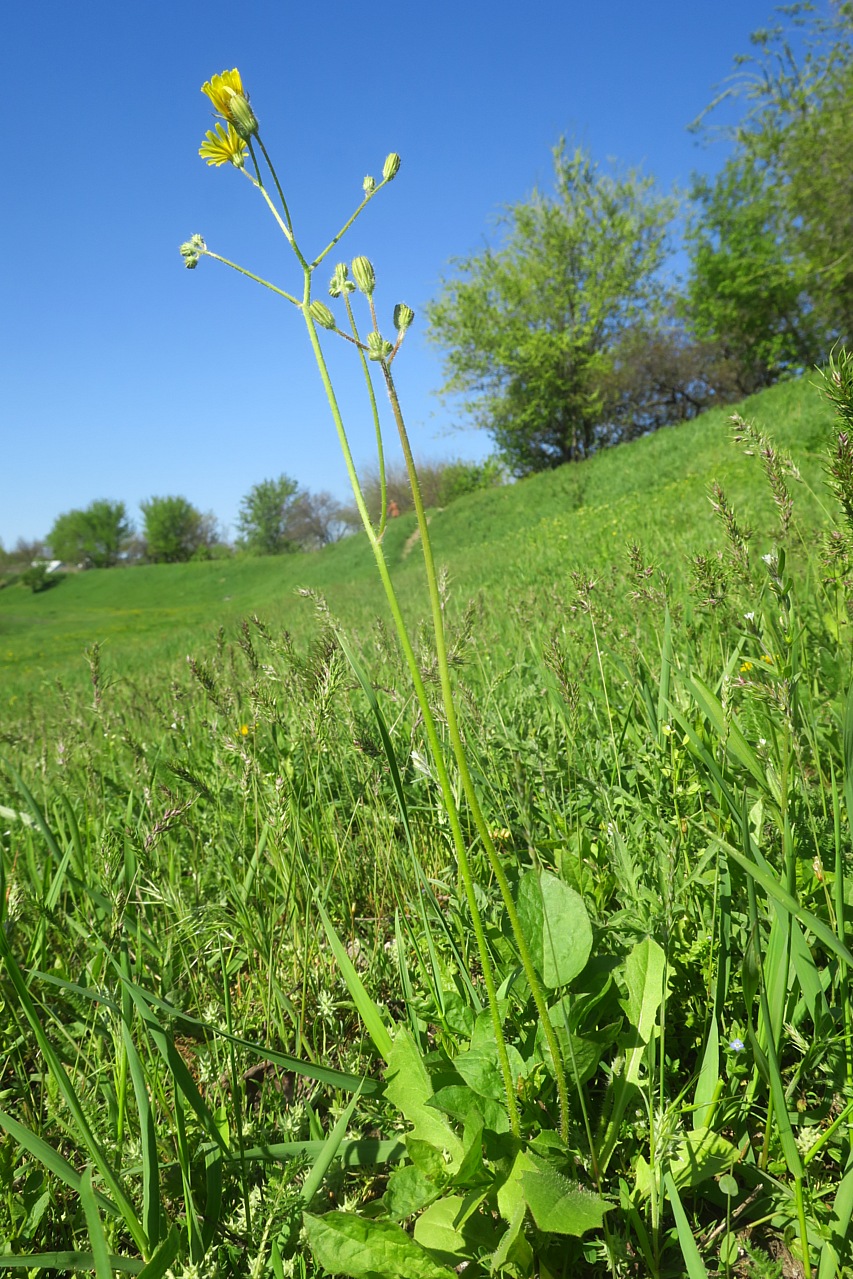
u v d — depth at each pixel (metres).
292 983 1.91
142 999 1.24
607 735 2.44
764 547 3.32
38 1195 1.39
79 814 2.85
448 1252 1.14
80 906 2.15
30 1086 1.67
